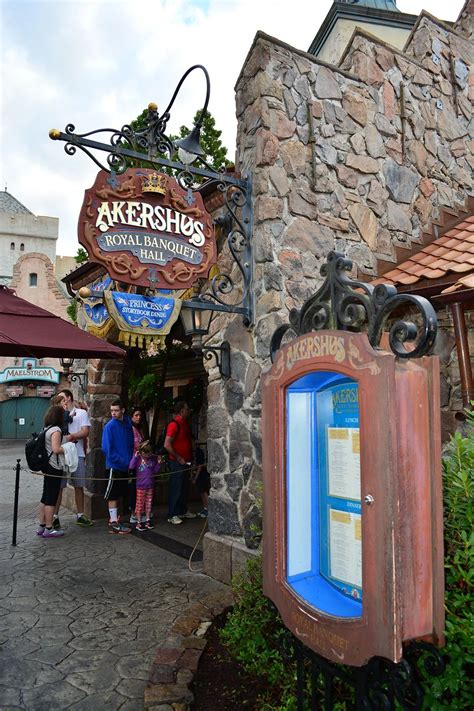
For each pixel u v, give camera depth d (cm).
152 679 297
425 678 197
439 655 172
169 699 277
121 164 434
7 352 483
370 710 188
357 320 213
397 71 607
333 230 523
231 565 489
